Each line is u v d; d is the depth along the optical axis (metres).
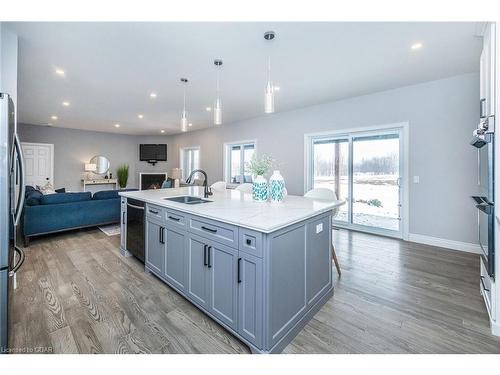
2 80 2.21
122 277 2.59
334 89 3.94
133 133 8.75
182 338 1.65
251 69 3.14
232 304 1.64
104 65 3.02
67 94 4.18
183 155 8.69
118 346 1.57
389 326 1.78
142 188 9.06
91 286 2.38
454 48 2.61
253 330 1.50
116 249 3.47
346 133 4.60
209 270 1.82
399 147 4.00
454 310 1.98
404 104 3.84
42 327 1.75
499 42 1.62
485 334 1.68
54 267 2.83
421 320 1.85
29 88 3.87
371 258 3.14
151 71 3.21
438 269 2.79
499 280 1.65
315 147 5.13
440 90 3.53
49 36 2.36
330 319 1.88
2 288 1.38
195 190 3.53
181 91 4.02
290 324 1.64
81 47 2.58
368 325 1.80
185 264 2.07
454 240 3.49
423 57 2.82
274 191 2.30
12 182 1.53
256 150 6.08
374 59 2.87
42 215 3.77
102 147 8.38
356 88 3.89
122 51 2.67
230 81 3.57
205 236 1.84
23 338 1.63
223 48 2.60
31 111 5.40
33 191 4.59
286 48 2.59
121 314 1.92
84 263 2.96
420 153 3.73
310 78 3.46
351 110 4.42
